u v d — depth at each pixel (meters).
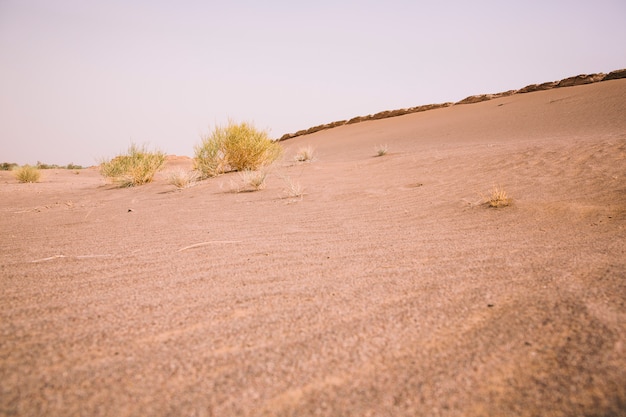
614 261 1.88
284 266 2.06
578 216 3.00
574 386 0.94
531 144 8.18
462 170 6.06
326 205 4.26
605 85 27.38
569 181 4.29
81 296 1.62
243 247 2.51
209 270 2.00
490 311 1.40
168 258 2.25
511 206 3.52
